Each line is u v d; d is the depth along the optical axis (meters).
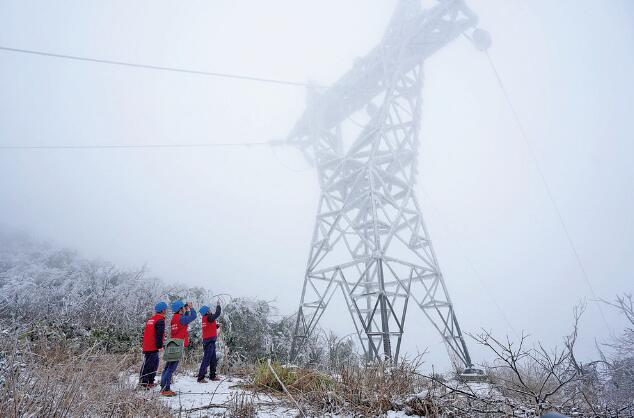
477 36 16.14
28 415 3.33
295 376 6.58
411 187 15.55
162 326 7.20
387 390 5.06
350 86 18.12
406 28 16.45
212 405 5.42
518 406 4.38
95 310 12.28
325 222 16.75
